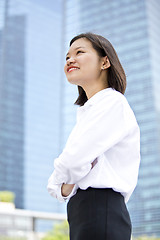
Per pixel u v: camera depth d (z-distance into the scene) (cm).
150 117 5225
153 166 4894
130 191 103
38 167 5800
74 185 102
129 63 5731
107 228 94
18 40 6531
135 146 106
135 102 5416
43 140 6038
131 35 5969
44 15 7000
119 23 6166
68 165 97
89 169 98
